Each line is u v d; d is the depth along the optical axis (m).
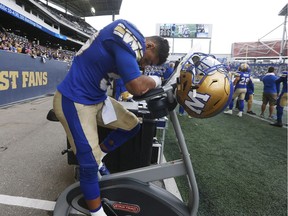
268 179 2.38
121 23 1.08
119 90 3.20
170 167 1.34
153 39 1.21
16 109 5.20
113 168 1.97
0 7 12.48
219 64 1.06
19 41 13.24
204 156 2.98
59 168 2.35
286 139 3.97
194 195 1.30
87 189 1.23
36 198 1.82
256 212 1.79
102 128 1.82
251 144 3.61
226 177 2.38
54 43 27.31
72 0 32.28
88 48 1.16
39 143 3.08
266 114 6.70
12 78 5.59
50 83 8.09
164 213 1.34
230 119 5.67
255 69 35.00
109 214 1.35
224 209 1.80
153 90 1.09
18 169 2.30
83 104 1.18
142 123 1.83
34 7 18.23
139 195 1.34
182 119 5.39
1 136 3.29
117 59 1.05
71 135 1.21
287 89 4.78
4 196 1.82
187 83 1.06
